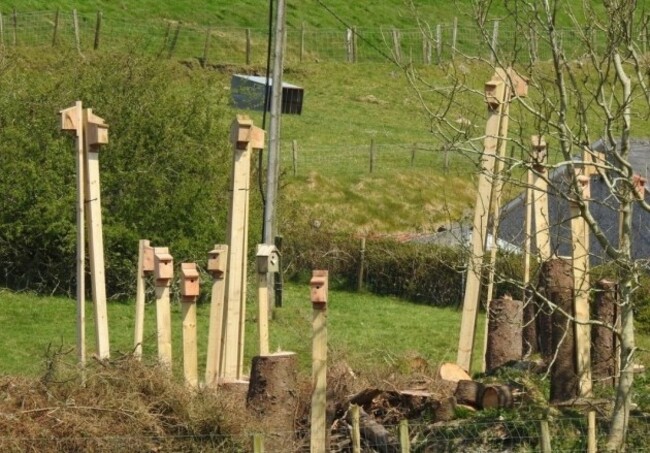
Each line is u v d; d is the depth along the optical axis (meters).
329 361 34.38
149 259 34.44
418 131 108.56
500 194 33.50
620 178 25.83
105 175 61.47
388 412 30.58
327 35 139.62
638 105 51.72
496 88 33.75
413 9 32.59
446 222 88.31
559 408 29.69
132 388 29.08
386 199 89.56
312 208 86.56
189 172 63.81
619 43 26.59
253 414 28.72
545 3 25.86
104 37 126.31
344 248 71.06
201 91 66.00
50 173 60.97
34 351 47.31
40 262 60.38
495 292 50.09
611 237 57.59
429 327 58.12
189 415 28.47
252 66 124.19
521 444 27.42
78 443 27.47
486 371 35.53
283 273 68.94
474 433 27.91
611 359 32.03
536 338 37.88
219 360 33.12
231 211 33.88
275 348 49.12
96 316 33.06
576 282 31.45
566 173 28.36
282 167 91.81
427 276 68.38
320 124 108.38
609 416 28.88
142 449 27.67
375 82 125.38
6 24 124.38
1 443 27.17
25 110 63.62
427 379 32.62
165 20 137.62
